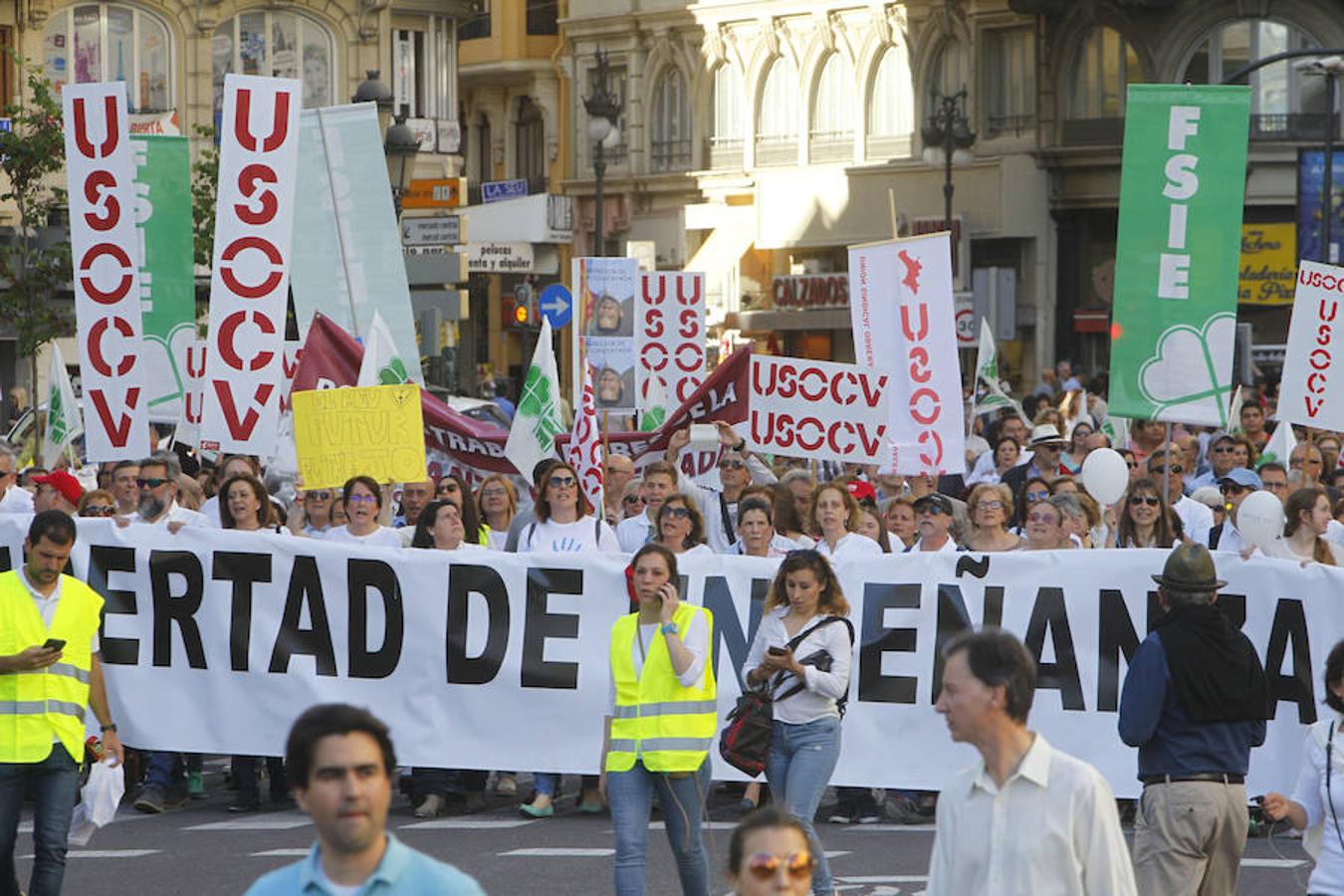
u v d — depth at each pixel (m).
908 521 22.47
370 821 7.89
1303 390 25.78
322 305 27.34
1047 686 19.25
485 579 19.97
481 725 19.92
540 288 90.56
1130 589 19.14
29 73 56.59
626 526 22.28
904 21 79.06
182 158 25.47
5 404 62.50
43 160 53.53
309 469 21.94
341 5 67.75
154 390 25.59
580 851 17.92
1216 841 12.95
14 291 54.22
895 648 19.42
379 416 21.88
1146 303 22.81
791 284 80.69
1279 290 72.88
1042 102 75.50
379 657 20.03
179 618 20.17
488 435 26.30
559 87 90.06
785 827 8.57
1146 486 21.03
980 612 19.33
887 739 19.44
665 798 14.52
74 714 15.07
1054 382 60.84
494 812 20.33
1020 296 76.88
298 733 7.94
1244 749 13.02
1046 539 19.94
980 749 9.53
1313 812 12.01
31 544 15.02
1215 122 22.59
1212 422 22.72
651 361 29.75
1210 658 12.80
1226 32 72.88
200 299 57.78
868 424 25.23
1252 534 19.06
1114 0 73.75
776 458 36.59
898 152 79.50
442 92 71.81
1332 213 70.19
